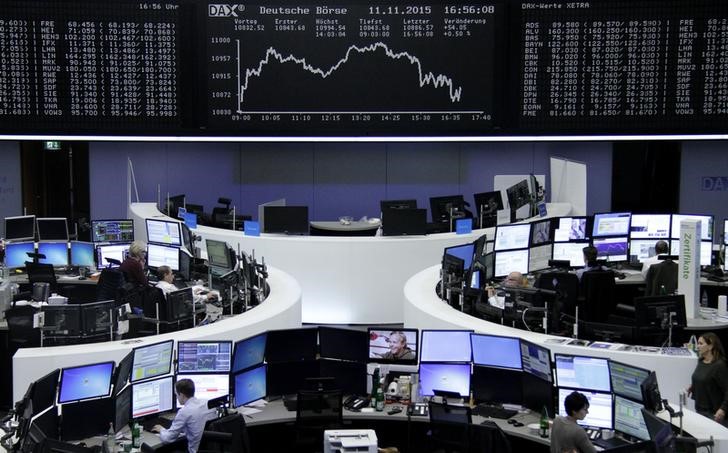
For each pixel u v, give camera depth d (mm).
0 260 11656
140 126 7824
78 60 7684
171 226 11609
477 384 7242
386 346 7406
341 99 7965
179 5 7719
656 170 15047
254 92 7918
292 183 15852
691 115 7871
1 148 15188
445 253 8961
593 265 9703
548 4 7770
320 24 7879
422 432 7387
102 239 12102
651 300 7914
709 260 10945
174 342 7137
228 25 7828
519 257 10594
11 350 8477
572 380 6633
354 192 15836
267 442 7633
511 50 7848
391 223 11469
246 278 9305
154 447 6441
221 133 7945
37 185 15633
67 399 6387
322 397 6848
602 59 7812
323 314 11406
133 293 9211
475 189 15844
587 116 7891
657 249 10625
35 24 7609
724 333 9406
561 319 8094
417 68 7926
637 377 6234
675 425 5902
